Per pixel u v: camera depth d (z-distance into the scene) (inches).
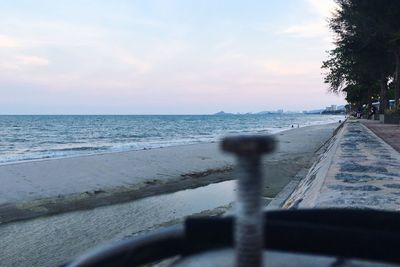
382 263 48.7
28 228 410.3
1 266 310.3
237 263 33.2
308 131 2253.9
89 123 4817.9
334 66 1846.7
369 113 2364.7
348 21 1163.9
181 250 61.2
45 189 571.2
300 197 348.5
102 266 58.4
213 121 5944.9
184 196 570.3
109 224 425.1
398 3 882.8
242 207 31.4
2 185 581.3
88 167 748.6
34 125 4146.2
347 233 47.3
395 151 526.3
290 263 54.2
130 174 711.1
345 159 441.4
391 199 245.9
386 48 1290.6
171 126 4092.0
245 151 29.3
